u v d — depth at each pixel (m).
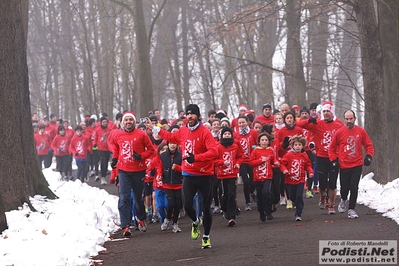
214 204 29.75
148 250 19.27
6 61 23.67
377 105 37.38
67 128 47.19
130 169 21.98
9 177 23.66
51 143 50.72
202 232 22.33
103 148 43.09
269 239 19.61
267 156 23.80
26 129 27.77
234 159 23.61
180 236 21.69
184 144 18.38
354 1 38.00
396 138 41.78
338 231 20.20
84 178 44.94
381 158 37.09
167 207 23.02
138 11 53.41
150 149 21.97
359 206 26.91
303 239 19.12
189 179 18.34
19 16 27.48
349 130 23.53
